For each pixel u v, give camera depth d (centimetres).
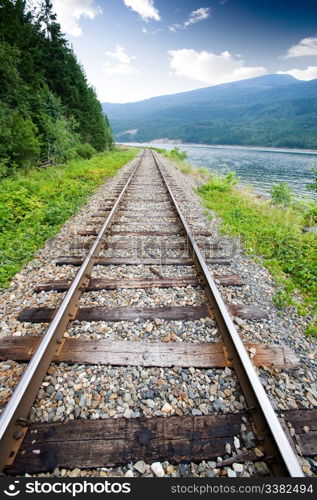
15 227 550
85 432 162
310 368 220
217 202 809
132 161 2391
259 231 552
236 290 328
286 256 443
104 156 2462
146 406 180
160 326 258
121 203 724
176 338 242
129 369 209
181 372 206
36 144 1166
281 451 140
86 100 2577
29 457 150
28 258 410
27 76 1480
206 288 311
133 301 297
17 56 1299
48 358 209
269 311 293
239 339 215
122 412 175
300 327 272
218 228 568
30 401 175
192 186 1108
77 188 915
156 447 156
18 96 1273
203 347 229
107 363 212
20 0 1634
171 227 543
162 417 172
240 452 155
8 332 252
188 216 630
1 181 929
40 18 2095
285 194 905
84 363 212
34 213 626
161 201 759
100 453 153
